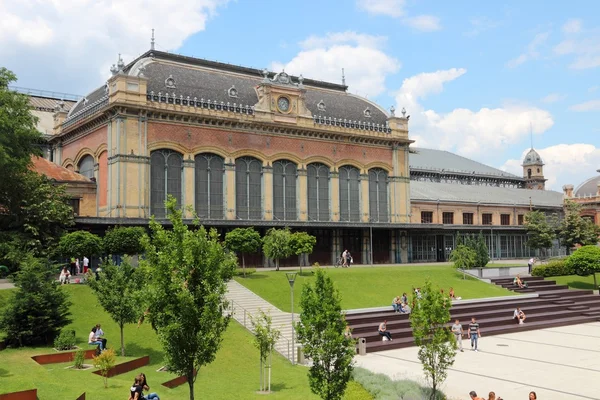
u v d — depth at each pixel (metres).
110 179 50.12
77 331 30.72
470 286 53.31
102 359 22.09
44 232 43.00
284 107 59.97
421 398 21.77
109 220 46.28
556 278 62.28
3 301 31.52
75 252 38.22
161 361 27.77
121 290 28.25
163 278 16.91
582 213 96.06
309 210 61.38
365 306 42.91
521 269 63.66
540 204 92.19
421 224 67.06
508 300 49.22
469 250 57.31
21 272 28.47
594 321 46.84
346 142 64.31
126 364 25.72
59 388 19.20
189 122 53.44
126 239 40.03
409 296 47.06
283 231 50.16
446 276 55.44
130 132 49.91
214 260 17.47
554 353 32.69
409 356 32.19
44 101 78.00
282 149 59.56
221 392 23.47
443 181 99.69
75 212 52.66
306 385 25.22
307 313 19.47
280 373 27.58
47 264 29.70
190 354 16.86
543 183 124.50
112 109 49.84
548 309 47.72
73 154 59.31
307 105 63.97
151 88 52.50
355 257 64.06
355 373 24.48
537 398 22.73
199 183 54.25
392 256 67.31
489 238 78.69
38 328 27.36
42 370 22.77
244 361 29.48
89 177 56.28
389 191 67.81
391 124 68.06
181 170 53.19
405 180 68.81
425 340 22.20
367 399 21.14
